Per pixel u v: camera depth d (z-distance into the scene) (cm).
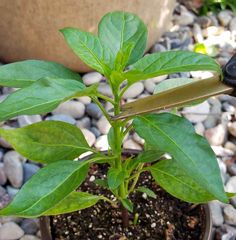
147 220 31
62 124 25
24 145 24
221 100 44
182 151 21
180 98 21
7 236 35
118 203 31
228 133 42
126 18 25
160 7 44
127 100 43
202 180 21
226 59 48
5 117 20
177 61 22
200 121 42
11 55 45
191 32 51
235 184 38
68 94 21
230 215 36
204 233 29
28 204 21
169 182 26
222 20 52
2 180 38
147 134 22
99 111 42
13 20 41
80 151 26
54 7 39
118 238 30
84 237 30
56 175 23
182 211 31
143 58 22
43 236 29
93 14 40
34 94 21
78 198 26
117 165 26
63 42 42
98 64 24
